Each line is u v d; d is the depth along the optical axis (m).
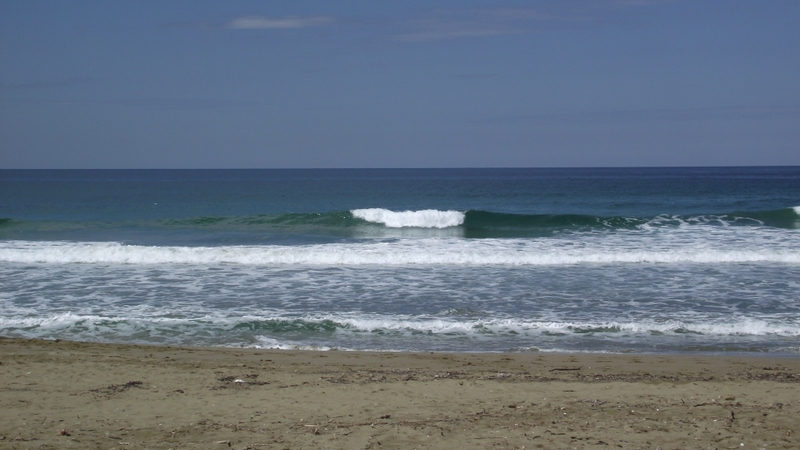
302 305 11.96
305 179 108.19
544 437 5.35
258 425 5.63
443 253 17.12
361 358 8.53
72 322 10.59
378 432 5.45
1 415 5.82
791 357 8.86
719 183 76.06
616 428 5.60
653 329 10.33
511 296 12.76
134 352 8.66
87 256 17.06
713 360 8.56
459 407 6.23
